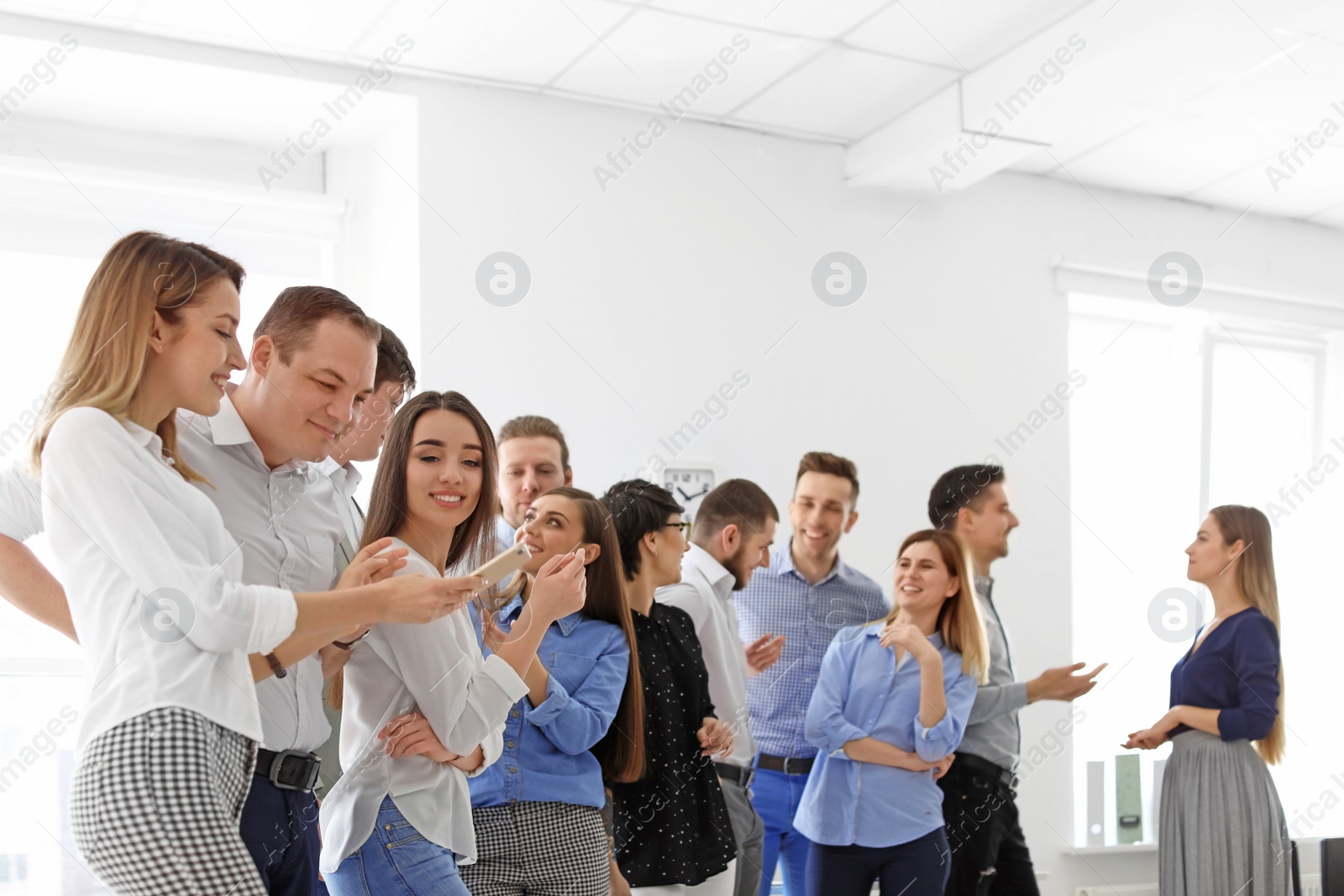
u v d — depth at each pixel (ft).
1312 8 9.27
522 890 6.07
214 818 4.03
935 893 8.91
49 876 9.96
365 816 4.99
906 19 10.30
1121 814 13.61
